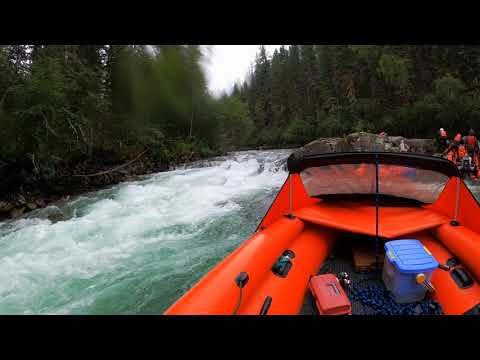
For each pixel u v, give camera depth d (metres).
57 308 3.24
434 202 2.88
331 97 39.53
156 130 16.11
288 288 2.09
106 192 9.50
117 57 15.12
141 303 3.32
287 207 3.12
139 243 5.13
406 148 14.52
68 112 9.02
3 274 4.07
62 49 10.92
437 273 2.14
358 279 2.34
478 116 19.02
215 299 1.71
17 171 8.26
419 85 28.86
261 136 57.44
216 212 6.90
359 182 3.12
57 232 5.73
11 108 8.00
